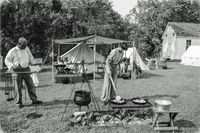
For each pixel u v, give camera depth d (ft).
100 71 42.68
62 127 13.33
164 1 101.55
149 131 12.90
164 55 96.12
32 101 19.20
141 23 101.24
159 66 62.80
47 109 17.37
